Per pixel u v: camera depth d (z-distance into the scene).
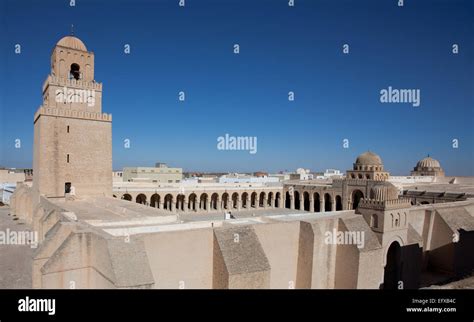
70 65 43.12
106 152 43.03
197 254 21.25
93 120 42.12
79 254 19.66
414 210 36.19
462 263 35.56
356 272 26.42
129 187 63.59
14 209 56.78
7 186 79.75
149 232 21.05
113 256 17.19
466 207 41.41
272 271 25.08
